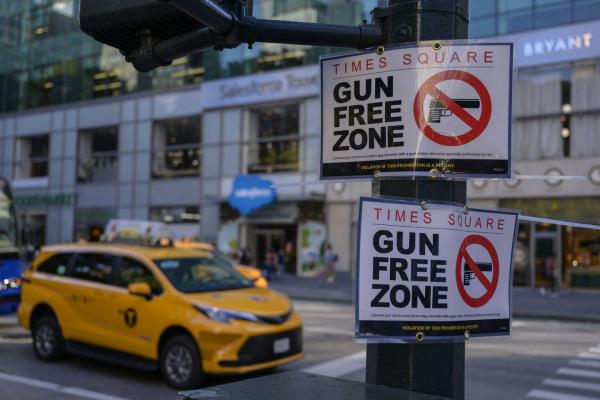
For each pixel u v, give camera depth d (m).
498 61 2.75
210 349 7.22
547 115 22.47
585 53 21.58
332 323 13.52
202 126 30.91
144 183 32.78
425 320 2.73
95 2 2.86
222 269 8.77
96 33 2.96
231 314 7.38
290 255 28.45
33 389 7.39
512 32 22.86
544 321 15.56
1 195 12.28
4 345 10.16
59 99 36.66
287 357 7.78
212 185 30.45
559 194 22.11
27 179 37.66
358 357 9.42
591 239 21.70
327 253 23.31
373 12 2.95
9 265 11.21
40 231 37.06
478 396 7.30
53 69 37.12
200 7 2.43
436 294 2.75
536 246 22.67
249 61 29.64
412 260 2.73
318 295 20.66
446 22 2.79
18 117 38.22
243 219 29.34
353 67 2.92
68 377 8.03
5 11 39.53
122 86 34.06
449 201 2.79
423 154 2.76
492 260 2.87
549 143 22.42
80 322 8.54
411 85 2.78
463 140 2.75
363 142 2.89
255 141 29.41
